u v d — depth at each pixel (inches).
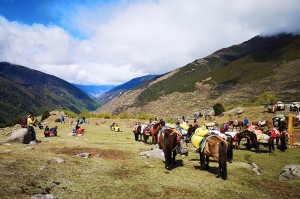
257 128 1070.4
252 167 645.9
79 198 387.9
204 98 7017.7
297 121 1624.0
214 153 540.7
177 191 449.7
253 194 466.0
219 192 459.2
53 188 412.8
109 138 1248.2
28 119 882.1
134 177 506.0
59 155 617.9
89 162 584.4
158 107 7869.1
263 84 6269.7
